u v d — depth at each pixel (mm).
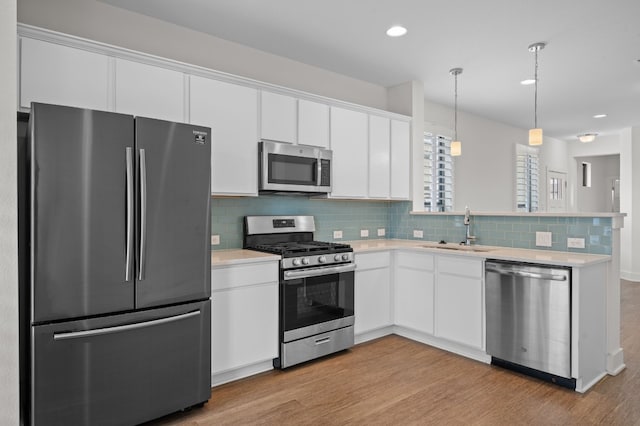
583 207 8461
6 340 1291
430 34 3141
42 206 1778
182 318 2178
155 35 2883
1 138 1287
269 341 2789
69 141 1846
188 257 2215
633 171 6512
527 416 2207
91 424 1894
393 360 3059
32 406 1754
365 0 2637
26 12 2396
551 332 2578
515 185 6492
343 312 3195
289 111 3252
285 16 2857
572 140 8016
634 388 2562
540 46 3344
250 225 3285
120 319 1979
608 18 2855
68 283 1836
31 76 2105
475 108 5395
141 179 2031
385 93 4492
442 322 3256
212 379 2580
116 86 2383
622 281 6340
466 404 2350
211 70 2773
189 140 2232
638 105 5273
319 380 2688
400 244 3875
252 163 3018
